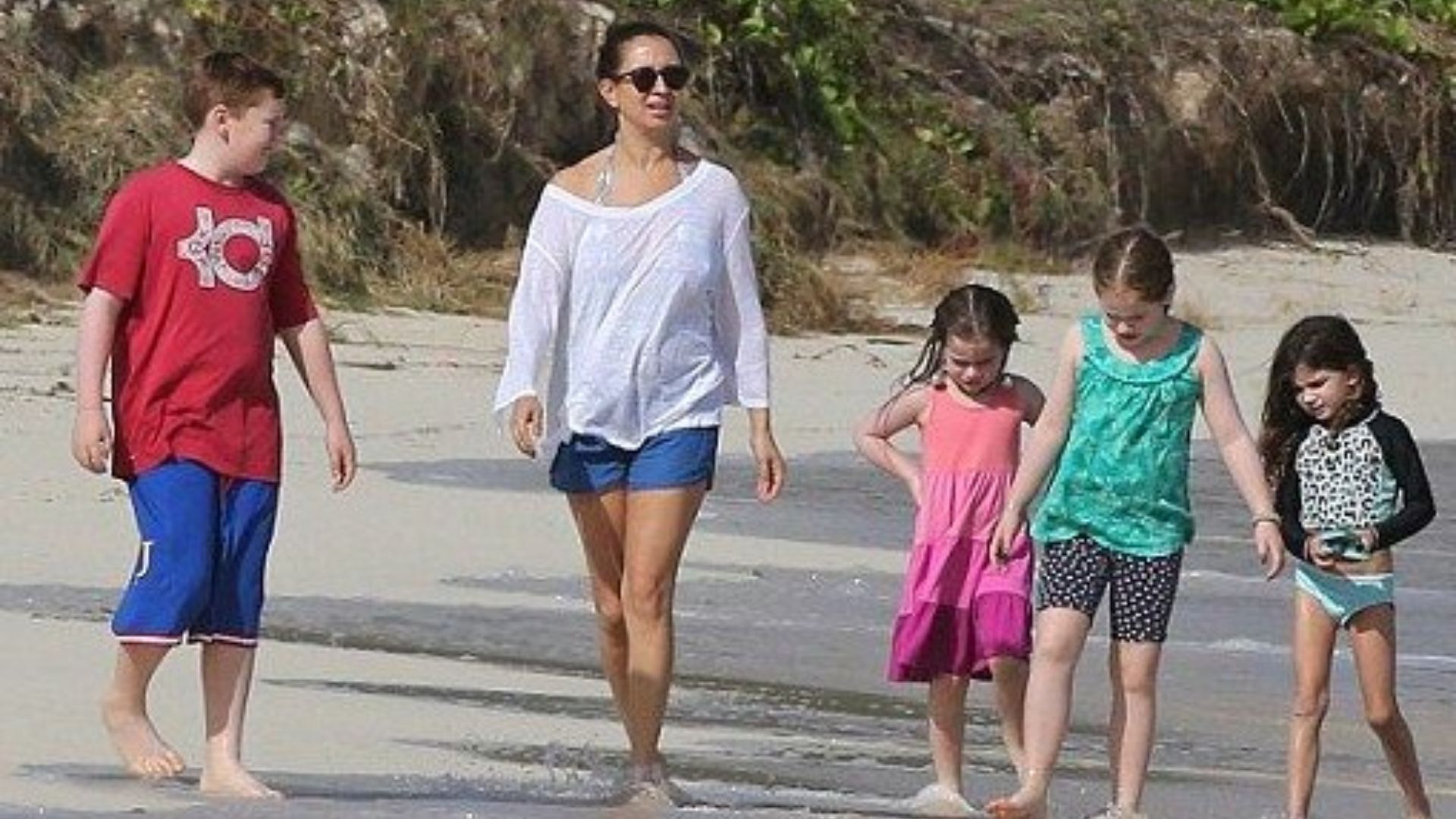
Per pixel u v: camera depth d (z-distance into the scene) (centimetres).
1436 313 6800
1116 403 2158
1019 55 7350
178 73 5772
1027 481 2178
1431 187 7938
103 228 2055
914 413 2302
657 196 2172
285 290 2109
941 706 2241
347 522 3459
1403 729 2273
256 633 2080
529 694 2534
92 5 5750
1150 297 2148
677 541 2153
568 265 2175
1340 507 2262
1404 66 7938
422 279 5703
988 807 2145
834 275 6288
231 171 2070
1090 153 7294
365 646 2738
